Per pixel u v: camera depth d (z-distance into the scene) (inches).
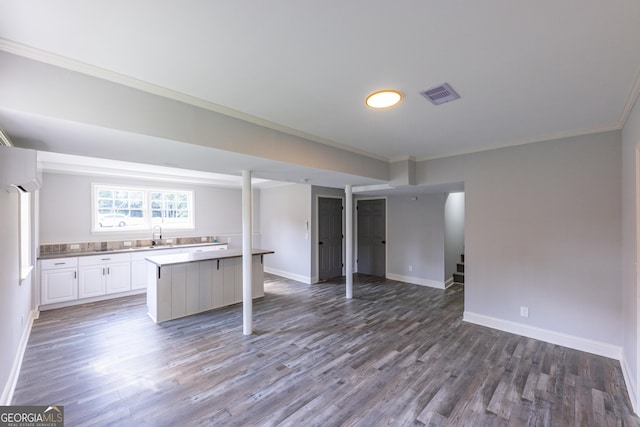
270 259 285.9
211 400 87.1
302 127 113.7
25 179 72.2
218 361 110.7
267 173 146.3
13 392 90.1
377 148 146.9
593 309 116.3
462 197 268.7
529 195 131.5
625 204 103.5
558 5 48.6
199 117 89.0
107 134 77.2
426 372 103.3
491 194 143.0
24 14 50.3
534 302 130.8
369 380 98.1
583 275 118.3
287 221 265.9
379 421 78.6
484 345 124.5
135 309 172.6
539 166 128.6
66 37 57.7
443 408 84.0
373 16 51.4
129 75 73.4
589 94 83.5
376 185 193.9
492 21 52.7
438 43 59.7
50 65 64.7
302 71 71.3
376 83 77.4
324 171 138.6
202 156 104.8
